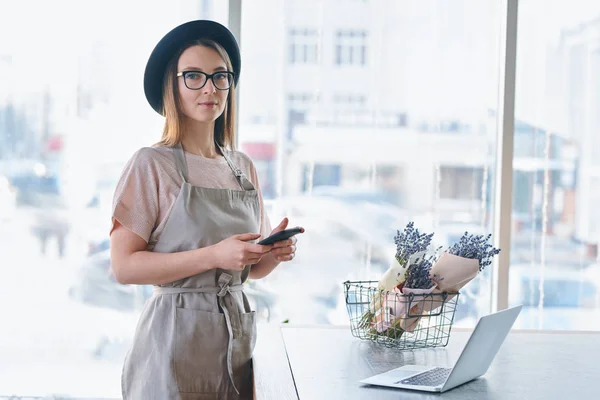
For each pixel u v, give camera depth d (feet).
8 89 10.43
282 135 10.87
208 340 6.49
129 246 6.52
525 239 11.14
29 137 10.50
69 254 10.57
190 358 6.43
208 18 10.69
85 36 10.50
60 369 10.57
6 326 10.50
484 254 6.34
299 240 10.91
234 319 6.59
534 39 11.04
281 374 5.46
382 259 10.98
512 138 10.91
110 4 10.51
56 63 10.47
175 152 6.86
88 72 10.52
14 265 10.52
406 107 10.96
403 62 10.93
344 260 10.94
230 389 6.55
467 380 5.21
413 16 10.91
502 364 5.87
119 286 10.64
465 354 4.90
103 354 10.63
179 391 6.39
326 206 10.93
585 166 11.12
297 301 10.86
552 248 11.15
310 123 10.91
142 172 6.64
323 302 10.89
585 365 5.88
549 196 11.12
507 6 10.83
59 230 10.57
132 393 6.56
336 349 6.40
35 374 10.55
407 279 6.33
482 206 11.08
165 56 7.06
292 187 10.91
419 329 6.48
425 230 11.04
